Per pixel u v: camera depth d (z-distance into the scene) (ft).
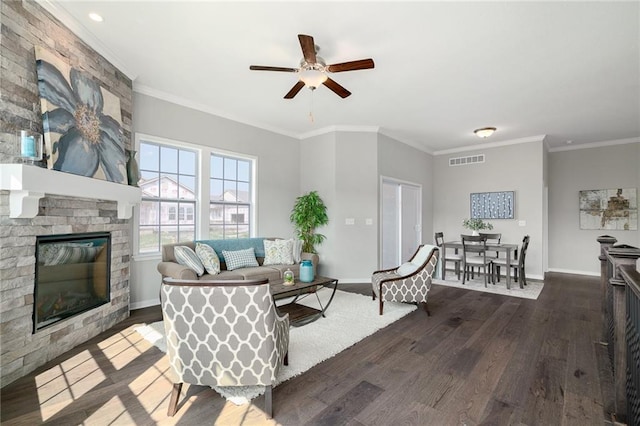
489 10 7.80
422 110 15.17
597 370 7.68
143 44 9.53
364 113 15.78
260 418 5.79
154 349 8.64
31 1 7.34
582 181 21.07
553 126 17.39
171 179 13.85
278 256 14.94
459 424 5.63
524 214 20.02
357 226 18.03
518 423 5.68
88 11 7.99
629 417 5.37
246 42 9.39
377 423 5.65
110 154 9.84
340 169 17.98
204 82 12.23
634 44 9.23
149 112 12.76
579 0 7.38
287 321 7.44
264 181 17.66
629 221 19.43
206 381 5.88
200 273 11.88
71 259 8.71
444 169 23.85
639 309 4.50
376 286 12.52
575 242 21.21
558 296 14.85
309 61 8.46
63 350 8.36
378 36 8.98
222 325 5.72
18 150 6.98
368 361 8.12
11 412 5.88
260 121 17.12
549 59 10.21
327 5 7.67
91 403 6.19
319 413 5.94
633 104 13.99
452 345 9.16
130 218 11.96
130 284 12.16
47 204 7.87
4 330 6.73
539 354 8.57
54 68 7.72
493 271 17.78
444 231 23.81
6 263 6.76
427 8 7.75
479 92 12.98
